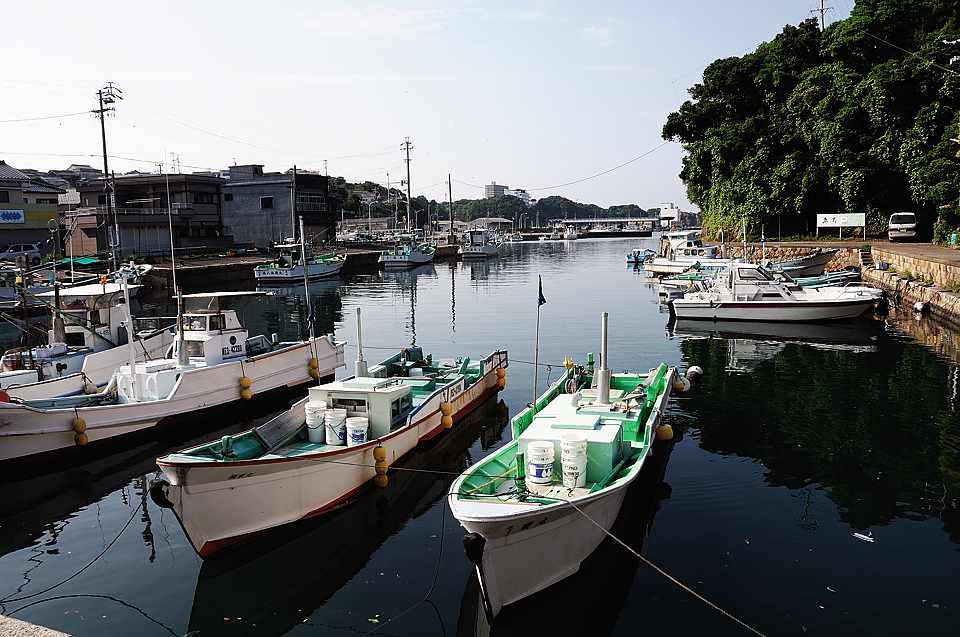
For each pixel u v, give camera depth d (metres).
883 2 50.34
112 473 13.92
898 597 8.37
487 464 10.05
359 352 13.95
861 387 18.55
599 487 9.21
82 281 38.25
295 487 10.88
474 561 8.05
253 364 18.50
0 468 13.70
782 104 55.78
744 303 30.12
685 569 9.19
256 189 73.06
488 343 26.47
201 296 18.38
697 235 68.38
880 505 11.03
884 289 35.91
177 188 64.12
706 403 17.23
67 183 77.25
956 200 40.81
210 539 9.96
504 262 78.69
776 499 11.34
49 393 16.12
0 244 48.12
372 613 8.65
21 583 9.54
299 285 54.41
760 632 7.78
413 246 79.50
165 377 16.41
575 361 22.89
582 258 84.19
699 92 63.06
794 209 54.72
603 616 8.27
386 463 12.61
